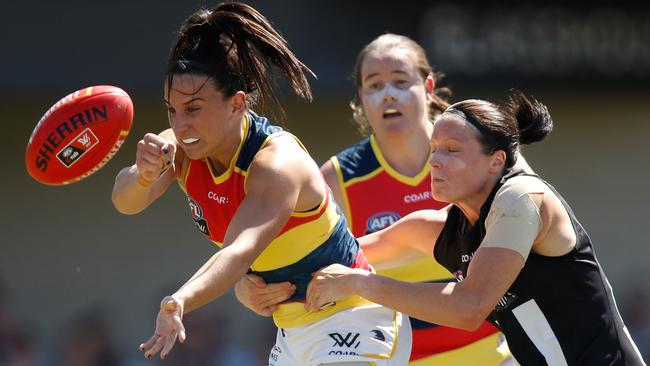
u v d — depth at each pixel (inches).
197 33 502.3
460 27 1273.4
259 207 489.1
